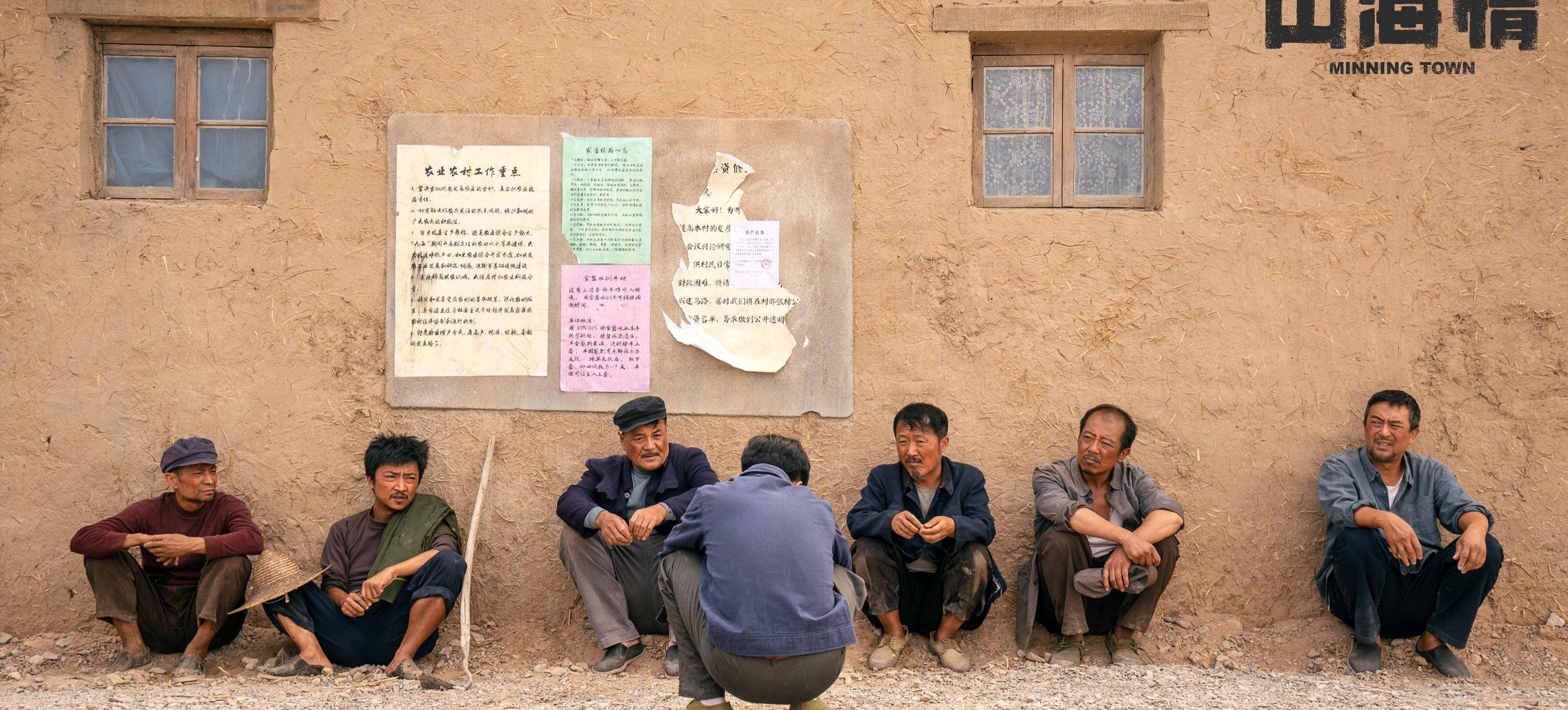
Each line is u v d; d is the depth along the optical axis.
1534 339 5.46
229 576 4.89
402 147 5.52
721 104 5.58
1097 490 5.26
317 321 5.48
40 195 5.43
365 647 4.95
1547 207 5.49
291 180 5.49
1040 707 4.34
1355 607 5.02
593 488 5.21
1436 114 5.54
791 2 5.61
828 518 3.84
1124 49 5.75
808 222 5.55
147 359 5.43
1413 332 5.49
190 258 5.46
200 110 5.66
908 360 5.52
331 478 5.44
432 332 5.49
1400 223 5.52
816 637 3.57
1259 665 5.18
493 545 5.45
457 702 4.45
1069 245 5.55
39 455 5.38
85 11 5.46
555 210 5.54
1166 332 5.52
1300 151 5.55
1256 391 5.50
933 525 4.94
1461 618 4.91
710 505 3.78
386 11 5.55
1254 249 5.53
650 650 5.20
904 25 5.60
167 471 5.01
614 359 5.51
